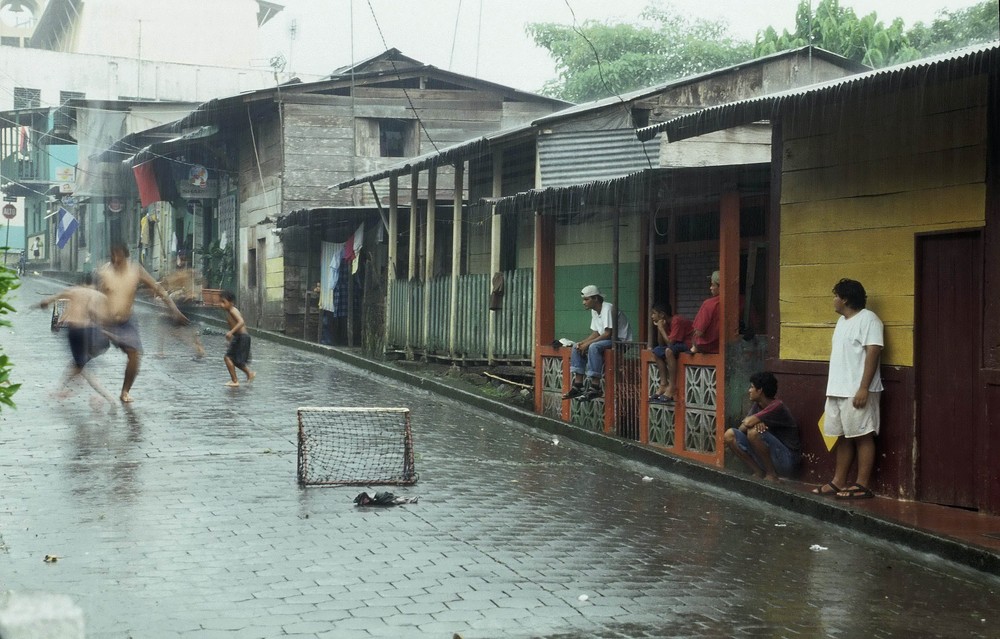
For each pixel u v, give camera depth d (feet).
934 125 30.25
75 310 44.37
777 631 19.27
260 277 91.30
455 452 37.65
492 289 53.98
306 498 28.84
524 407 47.37
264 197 90.33
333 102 86.17
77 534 24.06
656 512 29.66
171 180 106.01
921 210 30.63
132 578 20.77
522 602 20.25
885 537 27.02
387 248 75.31
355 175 86.58
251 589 20.34
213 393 49.21
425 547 24.13
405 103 86.79
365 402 48.96
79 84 123.34
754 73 54.44
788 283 34.88
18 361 57.77
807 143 34.22
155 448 35.12
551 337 46.21
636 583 22.06
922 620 20.51
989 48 24.44
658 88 52.75
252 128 86.38
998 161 28.40
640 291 48.57
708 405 36.27
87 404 44.06
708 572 23.30
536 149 55.36
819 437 33.47
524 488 32.01
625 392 40.81
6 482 29.35
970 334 29.50
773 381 33.88
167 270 118.83
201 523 25.53
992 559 23.80
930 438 30.32
